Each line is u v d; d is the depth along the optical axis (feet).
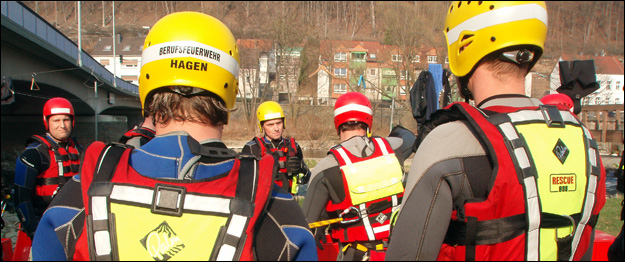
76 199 3.29
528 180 3.33
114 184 3.02
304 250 3.50
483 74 4.05
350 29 163.84
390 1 89.04
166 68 3.46
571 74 6.14
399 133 8.86
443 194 3.63
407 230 3.79
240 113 64.90
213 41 3.64
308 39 64.08
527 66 4.11
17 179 10.59
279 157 14.89
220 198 3.05
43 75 55.98
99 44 85.30
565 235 3.46
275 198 3.52
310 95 54.54
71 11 168.66
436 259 3.73
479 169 3.54
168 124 3.58
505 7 3.80
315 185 7.34
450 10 4.52
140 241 2.87
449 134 3.79
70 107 12.16
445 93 6.48
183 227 2.93
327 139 50.03
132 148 3.41
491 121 3.60
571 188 3.48
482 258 3.43
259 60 76.23
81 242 2.96
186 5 210.18
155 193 2.97
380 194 6.90
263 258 3.26
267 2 180.34
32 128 100.48
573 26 225.35
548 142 3.54
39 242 3.25
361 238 6.87
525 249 3.36
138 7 200.03
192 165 3.18
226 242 2.91
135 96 82.99
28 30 43.16
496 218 3.39
